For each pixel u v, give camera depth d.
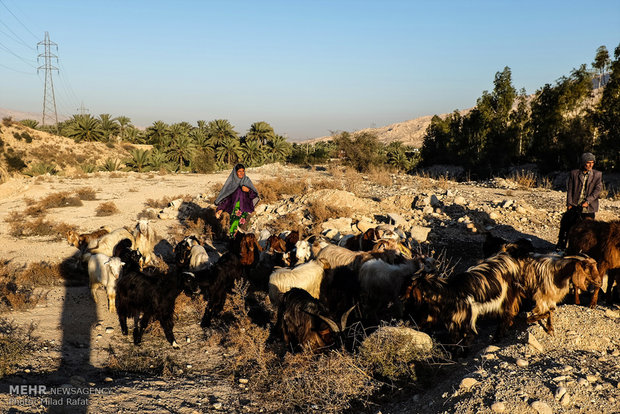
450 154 59.06
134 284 6.77
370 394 5.12
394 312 6.76
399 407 4.84
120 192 24.20
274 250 9.12
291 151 68.56
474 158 52.56
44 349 6.44
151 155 48.22
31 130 68.12
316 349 5.91
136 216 18.16
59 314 8.03
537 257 6.04
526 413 4.13
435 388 5.04
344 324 6.02
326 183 19.80
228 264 8.02
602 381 4.61
